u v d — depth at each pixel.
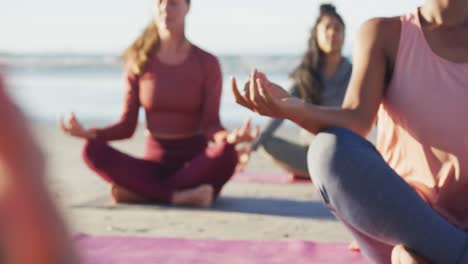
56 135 10.56
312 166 1.96
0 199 0.39
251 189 5.50
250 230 3.73
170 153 4.67
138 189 4.60
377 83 2.15
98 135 4.59
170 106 4.60
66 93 22.70
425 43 2.12
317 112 2.00
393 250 1.94
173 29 4.51
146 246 3.17
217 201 4.84
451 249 1.91
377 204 1.88
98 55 51.06
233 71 35.41
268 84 1.97
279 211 4.41
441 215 2.11
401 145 2.17
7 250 0.39
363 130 2.10
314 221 4.05
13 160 0.39
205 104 4.64
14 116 0.40
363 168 1.87
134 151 8.77
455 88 2.07
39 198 0.40
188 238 3.38
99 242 3.25
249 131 4.48
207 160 4.59
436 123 2.08
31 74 35.78
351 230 2.06
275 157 5.92
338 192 1.91
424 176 2.13
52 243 0.39
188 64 4.58
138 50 4.64
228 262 2.88
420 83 2.10
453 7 2.08
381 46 2.17
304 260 2.94
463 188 2.09
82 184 5.62
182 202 4.57
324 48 5.22
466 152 2.06
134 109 4.68
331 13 5.23
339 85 5.29
